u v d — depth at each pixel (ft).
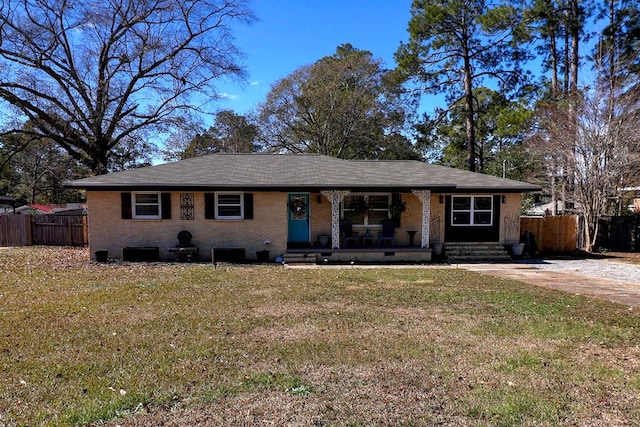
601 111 53.93
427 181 47.98
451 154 96.22
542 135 61.05
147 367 14.79
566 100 61.62
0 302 24.68
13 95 70.74
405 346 17.10
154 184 44.39
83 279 33.01
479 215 51.34
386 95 110.01
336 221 47.09
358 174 50.60
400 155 115.03
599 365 15.20
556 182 67.10
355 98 108.37
